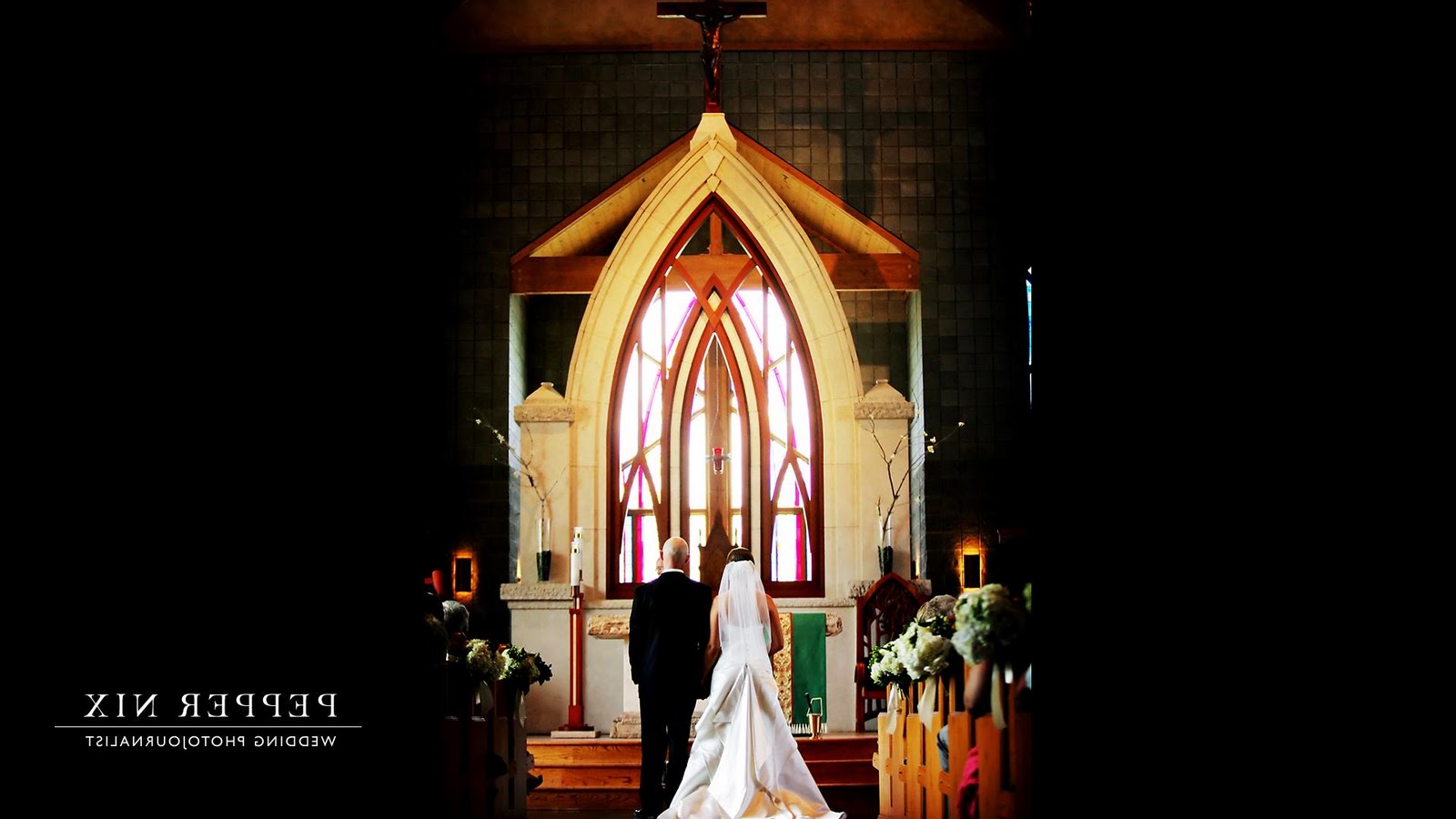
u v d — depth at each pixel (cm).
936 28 1605
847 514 1438
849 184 1595
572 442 1466
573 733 1316
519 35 1602
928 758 728
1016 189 1595
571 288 1580
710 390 1512
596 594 1434
